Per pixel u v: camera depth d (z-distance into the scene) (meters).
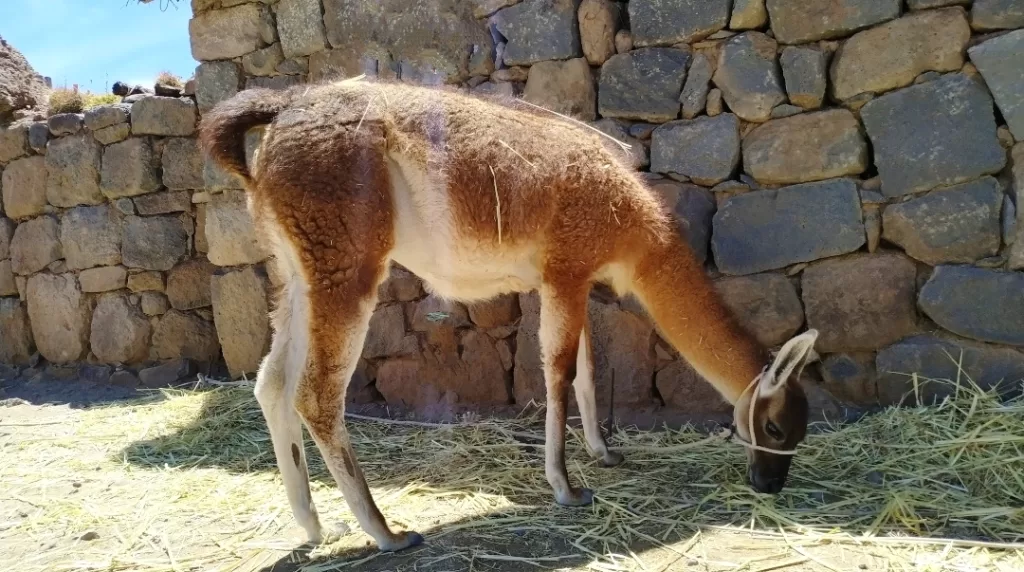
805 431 3.33
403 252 3.24
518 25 4.77
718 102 4.41
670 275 3.55
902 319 4.08
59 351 6.55
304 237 2.86
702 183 4.46
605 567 2.76
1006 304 3.84
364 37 5.18
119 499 3.65
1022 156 3.80
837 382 4.23
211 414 5.04
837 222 4.15
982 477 3.31
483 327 4.96
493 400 4.96
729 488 3.46
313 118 2.96
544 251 3.42
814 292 4.23
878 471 3.48
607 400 4.64
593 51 4.65
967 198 3.91
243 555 3.01
